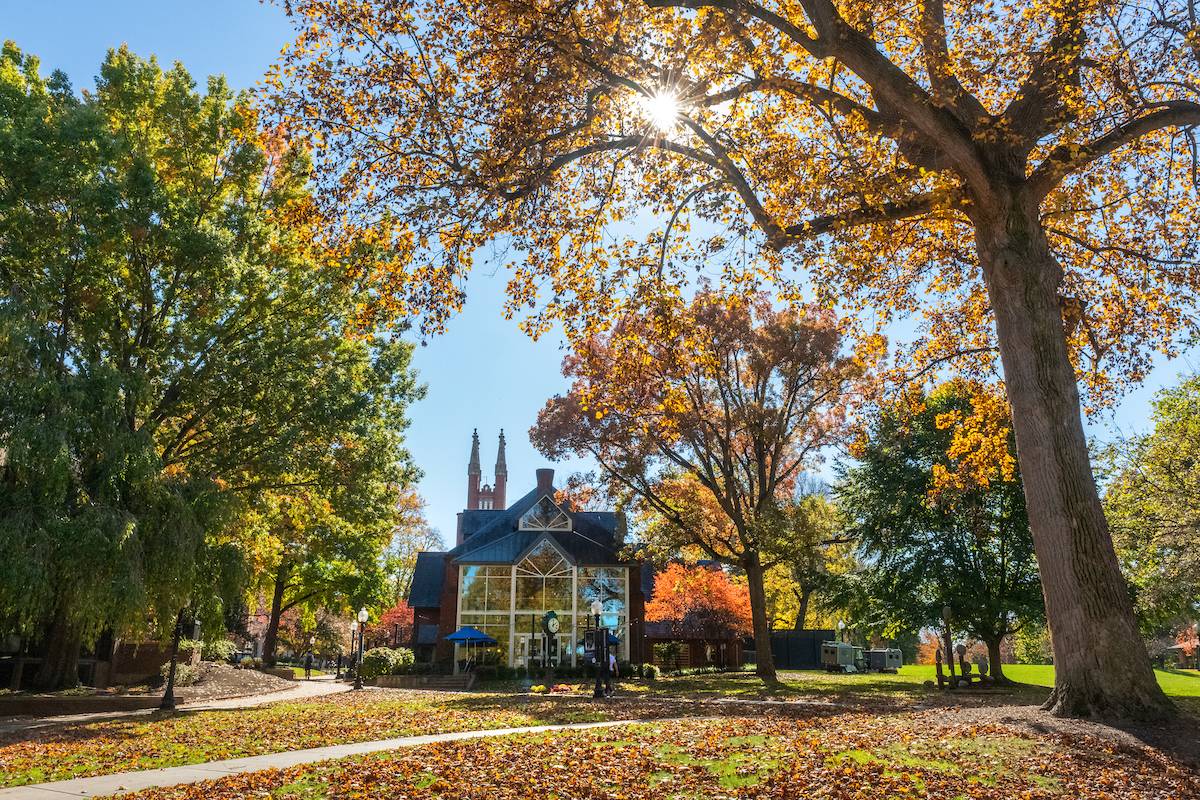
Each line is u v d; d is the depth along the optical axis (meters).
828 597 39.28
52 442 20.19
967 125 14.51
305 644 71.00
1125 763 10.07
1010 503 33.88
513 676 39.88
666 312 17.17
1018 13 16.02
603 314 16.84
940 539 35.06
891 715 16.36
